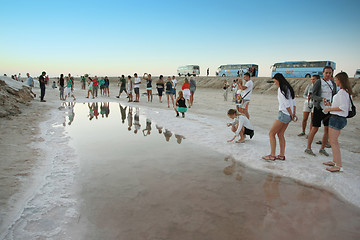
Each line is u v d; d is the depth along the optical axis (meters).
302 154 5.43
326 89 5.12
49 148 5.70
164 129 8.02
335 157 4.41
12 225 2.82
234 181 4.13
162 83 16.45
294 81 30.52
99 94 23.78
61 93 16.94
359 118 10.70
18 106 10.73
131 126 8.48
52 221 2.92
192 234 2.71
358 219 3.06
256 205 3.37
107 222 2.92
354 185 3.87
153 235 2.68
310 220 3.02
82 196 3.54
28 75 19.05
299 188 3.89
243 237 2.67
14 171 4.29
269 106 15.27
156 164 4.87
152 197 3.54
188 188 3.85
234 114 6.38
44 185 3.85
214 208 3.27
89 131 7.63
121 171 4.49
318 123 5.20
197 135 7.21
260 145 6.17
